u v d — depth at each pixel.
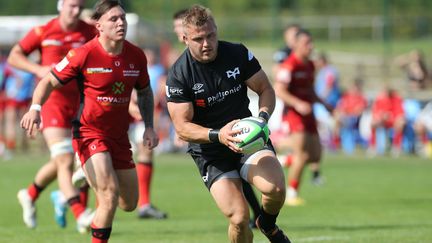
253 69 20.11
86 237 27.16
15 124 70.56
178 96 19.66
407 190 45.16
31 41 28.78
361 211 35.75
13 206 37.38
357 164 62.41
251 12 105.94
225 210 19.12
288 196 38.97
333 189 46.00
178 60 19.89
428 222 31.61
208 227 30.30
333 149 72.12
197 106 19.94
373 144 69.94
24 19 87.75
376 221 32.06
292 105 36.72
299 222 31.72
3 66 65.94
